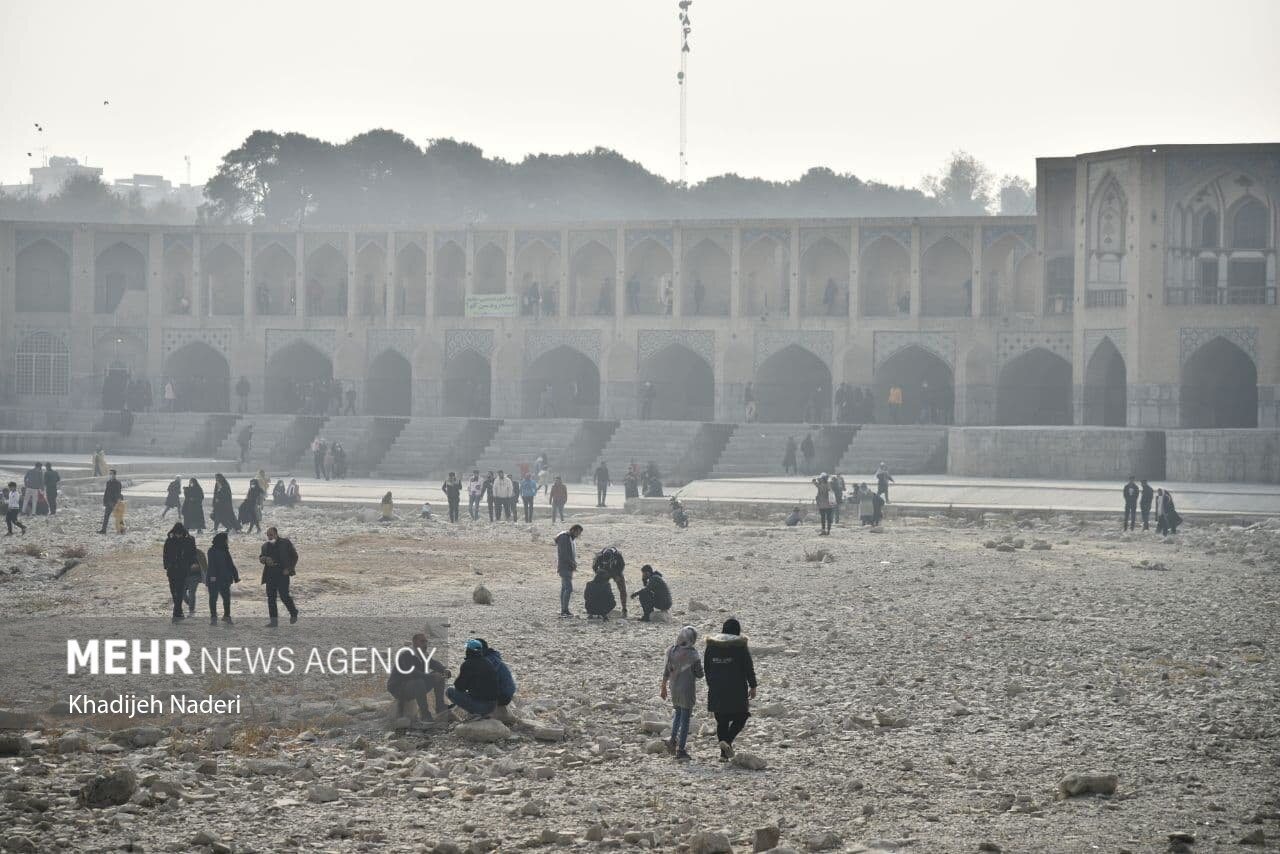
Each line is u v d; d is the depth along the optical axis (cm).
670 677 3212
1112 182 11619
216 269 15238
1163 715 3597
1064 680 4019
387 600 5412
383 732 3331
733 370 13288
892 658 4338
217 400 14975
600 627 4862
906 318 12812
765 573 6406
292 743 3209
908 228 12875
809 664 4250
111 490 7975
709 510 9312
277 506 9794
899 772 3075
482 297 13975
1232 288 11206
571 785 2948
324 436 13025
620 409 13600
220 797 2777
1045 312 12356
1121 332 11481
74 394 14562
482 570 6431
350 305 14400
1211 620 5072
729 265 14050
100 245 14712
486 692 3359
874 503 8594
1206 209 11300
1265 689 3900
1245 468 9781
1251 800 2858
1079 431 10162
